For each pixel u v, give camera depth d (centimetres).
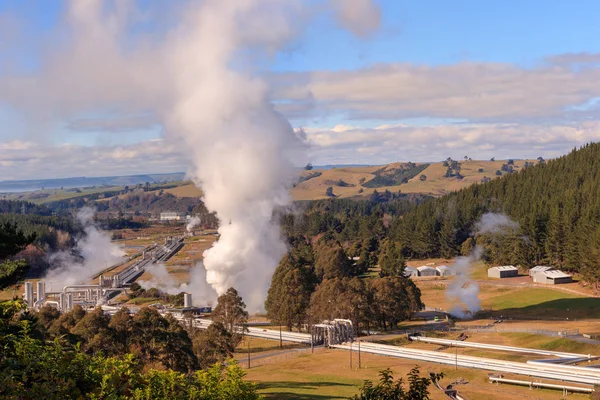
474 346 12638
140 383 4097
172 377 4334
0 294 18775
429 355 11712
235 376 4688
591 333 13100
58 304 18488
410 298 15750
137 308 18788
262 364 11925
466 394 9325
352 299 14325
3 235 5653
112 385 3634
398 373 10519
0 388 2911
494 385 9900
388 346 12475
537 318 15562
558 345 12238
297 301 15612
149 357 9631
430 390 9569
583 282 19525
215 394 4516
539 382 9794
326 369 11100
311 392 9056
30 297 18900
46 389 3055
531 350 11919
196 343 10569
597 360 11056
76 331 9662
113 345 9438
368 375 10412
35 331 7188
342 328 13888
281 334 14512
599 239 18400
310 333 15338
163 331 9712
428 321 16112
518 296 18788
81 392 3600
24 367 3316
